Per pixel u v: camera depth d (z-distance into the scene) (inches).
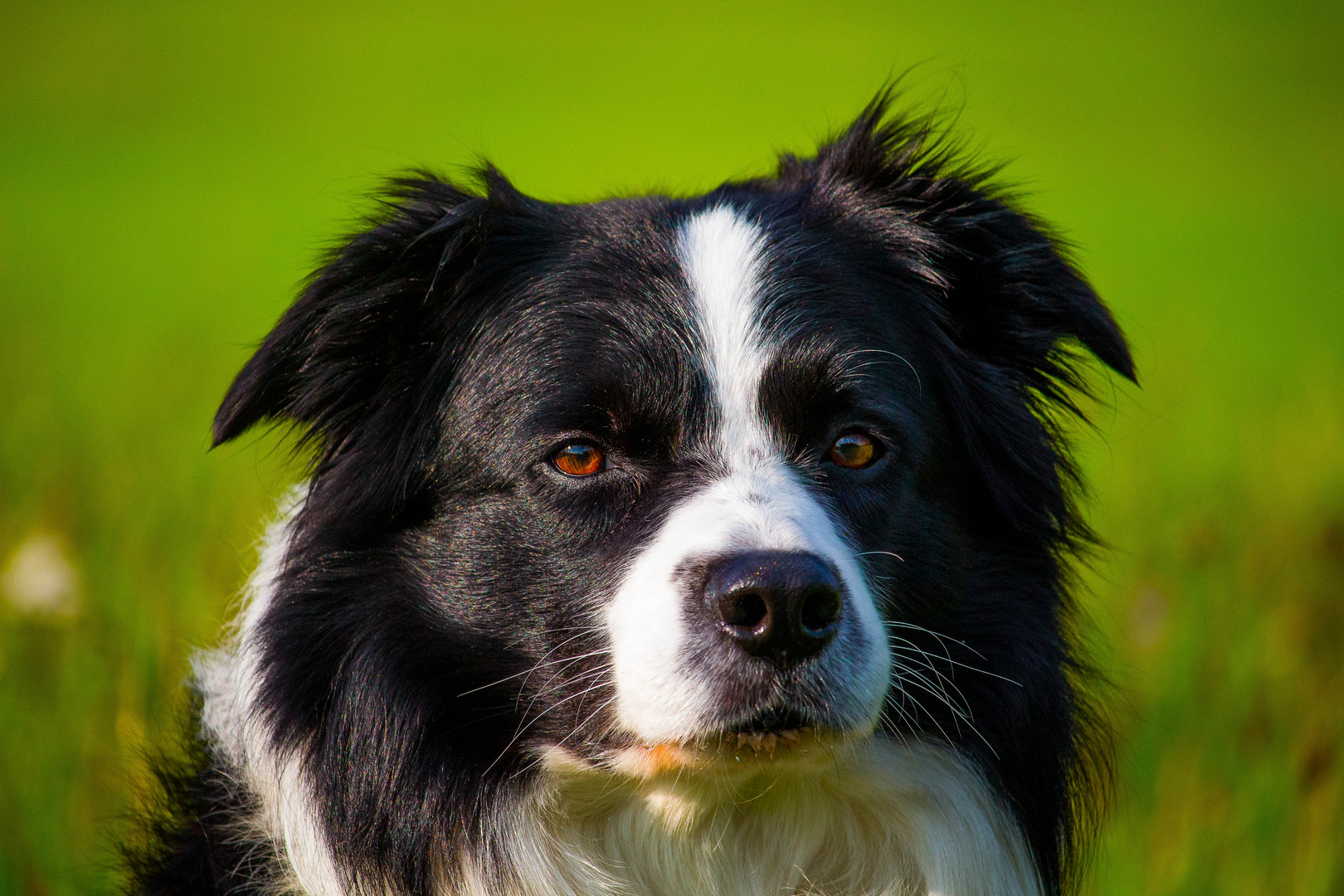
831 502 247.3
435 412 262.4
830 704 226.5
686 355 249.4
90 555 440.5
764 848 262.8
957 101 385.7
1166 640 434.9
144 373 697.0
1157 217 1295.5
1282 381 734.5
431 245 266.8
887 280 276.8
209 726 284.8
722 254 262.5
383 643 254.4
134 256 1071.0
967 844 263.1
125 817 307.9
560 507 244.5
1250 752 394.0
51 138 1674.5
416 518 261.4
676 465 246.1
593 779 250.7
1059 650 276.5
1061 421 302.5
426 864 252.2
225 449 562.9
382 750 252.5
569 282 260.5
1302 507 517.0
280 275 997.8
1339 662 422.3
